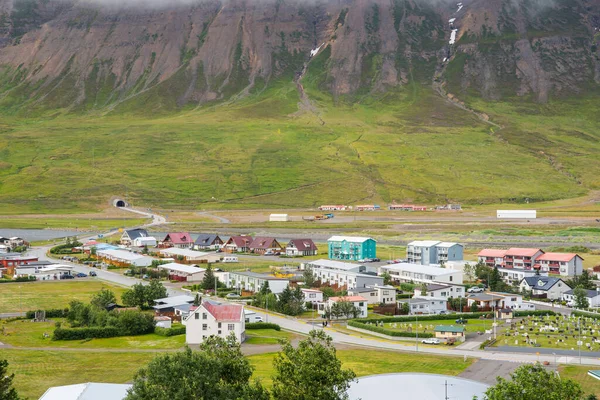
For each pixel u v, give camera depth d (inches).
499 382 2972.4
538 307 6791.3
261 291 6752.0
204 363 2871.6
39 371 4047.7
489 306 6520.7
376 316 6141.7
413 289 7485.2
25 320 5728.3
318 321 5925.2
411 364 4271.7
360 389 3344.0
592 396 3184.1
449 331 5167.3
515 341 5044.3
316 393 2952.8
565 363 4343.0
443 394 3257.9
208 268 7780.5
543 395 2773.1
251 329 5433.1
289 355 3159.5
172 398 2694.4
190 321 4958.2
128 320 5231.3
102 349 4709.6
